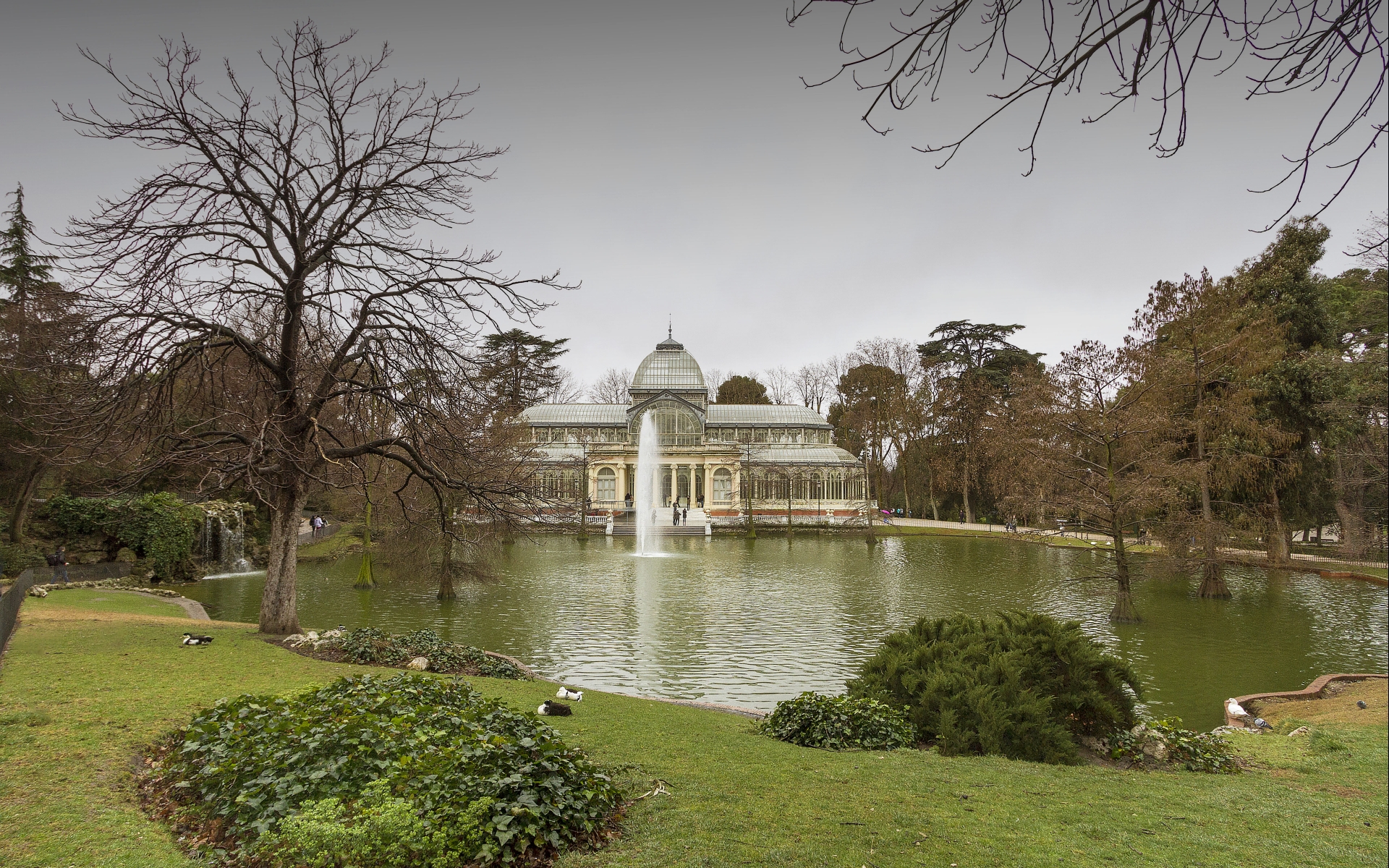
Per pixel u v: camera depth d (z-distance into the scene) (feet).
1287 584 147.54
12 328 98.02
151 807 28.40
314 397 68.08
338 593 126.52
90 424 60.03
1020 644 49.90
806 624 103.65
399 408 65.67
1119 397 123.34
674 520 282.77
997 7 17.26
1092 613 116.37
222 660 58.08
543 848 25.36
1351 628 104.94
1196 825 32.04
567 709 48.24
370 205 67.97
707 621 105.91
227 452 67.05
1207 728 62.39
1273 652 90.48
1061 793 35.68
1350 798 37.55
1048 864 26.58
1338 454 171.42
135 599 103.09
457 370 68.85
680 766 36.91
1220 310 133.69
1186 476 114.11
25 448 61.98
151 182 58.54
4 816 26.43
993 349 318.24
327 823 22.85
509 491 75.00
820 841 27.58
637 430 326.44
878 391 322.55
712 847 26.43
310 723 30.45
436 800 25.43
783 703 49.01
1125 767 44.57
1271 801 36.27
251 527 164.55
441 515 79.87
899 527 283.79
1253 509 149.89
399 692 37.06
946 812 31.81
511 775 26.61
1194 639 97.30
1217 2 15.78
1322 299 160.86
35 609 82.89
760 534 268.62
